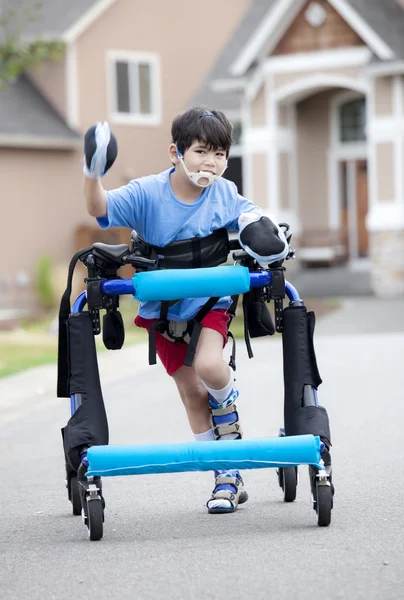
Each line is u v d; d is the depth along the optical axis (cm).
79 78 3209
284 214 2875
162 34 3406
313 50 2736
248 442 546
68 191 3167
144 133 3353
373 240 2644
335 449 855
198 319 595
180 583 488
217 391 605
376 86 2619
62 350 588
